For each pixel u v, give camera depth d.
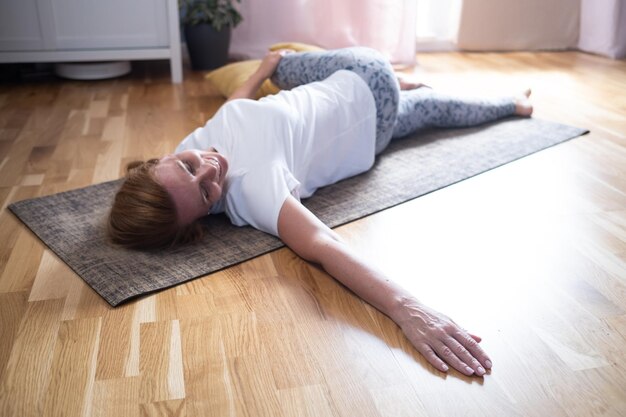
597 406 1.15
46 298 1.45
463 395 1.18
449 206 1.90
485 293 1.48
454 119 2.48
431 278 1.54
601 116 2.73
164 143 2.40
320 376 1.22
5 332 1.33
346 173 2.06
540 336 1.34
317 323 1.38
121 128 2.55
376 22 3.53
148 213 1.58
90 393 1.17
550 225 1.79
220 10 3.46
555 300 1.46
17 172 2.12
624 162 2.24
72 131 2.51
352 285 1.45
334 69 2.12
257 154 1.73
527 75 3.41
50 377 1.21
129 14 3.17
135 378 1.21
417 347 1.29
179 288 1.50
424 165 2.18
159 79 3.34
